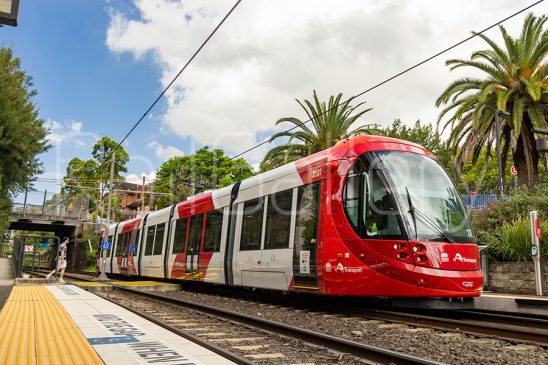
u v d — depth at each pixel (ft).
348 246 32.50
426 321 27.84
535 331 22.35
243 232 45.19
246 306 39.86
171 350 17.44
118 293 51.93
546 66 74.18
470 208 61.52
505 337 23.24
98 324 23.84
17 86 78.64
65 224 166.71
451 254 30.76
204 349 17.90
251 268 42.73
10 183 79.66
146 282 68.74
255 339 23.09
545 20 74.08
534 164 77.15
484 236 53.11
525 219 50.62
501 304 36.06
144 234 76.13
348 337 24.29
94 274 119.44
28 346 18.07
